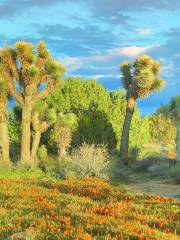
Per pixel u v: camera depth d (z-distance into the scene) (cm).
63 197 1605
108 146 4112
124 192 1947
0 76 3262
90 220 1060
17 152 3944
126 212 1254
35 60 3281
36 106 3466
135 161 3694
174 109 3347
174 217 1257
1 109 3294
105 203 1467
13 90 3316
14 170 3039
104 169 2862
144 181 2702
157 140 5038
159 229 1037
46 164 3334
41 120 3581
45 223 1004
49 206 1309
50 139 3931
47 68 3322
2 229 975
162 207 1464
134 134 4419
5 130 3316
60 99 4225
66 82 4294
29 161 3312
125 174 3055
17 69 3322
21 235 873
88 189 1906
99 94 4238
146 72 3594
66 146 3825
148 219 1173
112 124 4169
